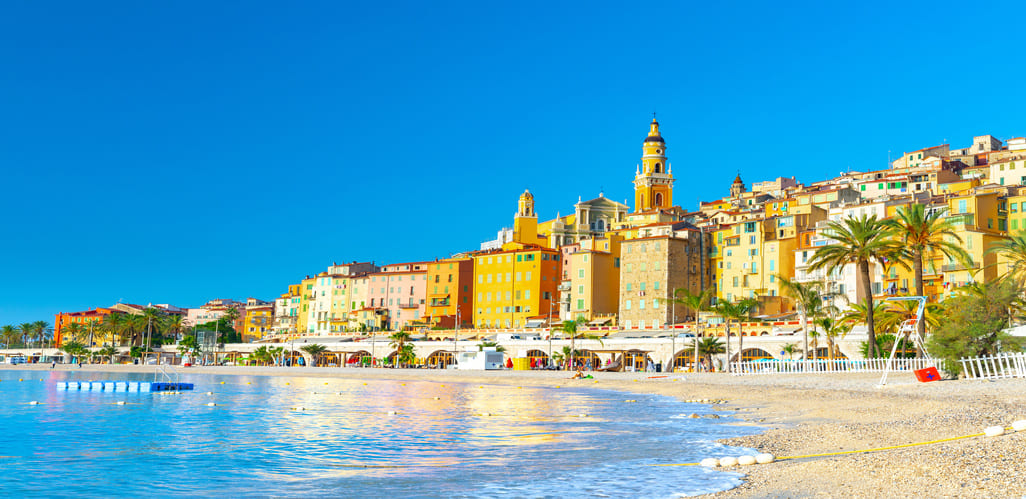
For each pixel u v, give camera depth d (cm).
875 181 16775
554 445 3356
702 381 8488
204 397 7188
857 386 6462
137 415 5197
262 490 2367
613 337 13338
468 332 16362
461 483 2414
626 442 3400
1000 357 5769
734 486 2203
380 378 11469
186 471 2750
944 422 3353
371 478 2539
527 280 18475
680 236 16262
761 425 4066
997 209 13088
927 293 12200
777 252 14612
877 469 2234
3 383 10050
